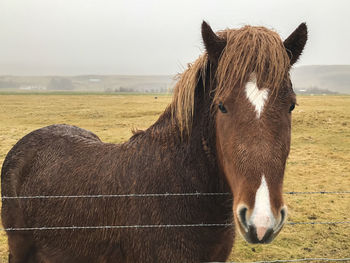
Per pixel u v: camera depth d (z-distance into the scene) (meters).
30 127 17.91
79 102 37.28
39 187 3.04
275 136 1.93
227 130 2.06
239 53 2.05
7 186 3.30
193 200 2.39
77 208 2.75
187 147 2.47
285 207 1.93
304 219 6.06
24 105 32.75
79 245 2.77
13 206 3.22
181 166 2.46
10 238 3.24
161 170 2.49
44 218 2.95
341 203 6.79
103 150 2.95
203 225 2.37
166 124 2.66
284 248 5.11
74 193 2.80
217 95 2.10
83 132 3.65
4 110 27.14
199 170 2.42
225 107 2.05
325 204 6.74
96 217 2.65
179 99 2.49
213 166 2.42
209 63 2.40
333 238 5.38
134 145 2.75
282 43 2.15
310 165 9.73
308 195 7.25
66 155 3.10
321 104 27.44
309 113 20.00
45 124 19.52
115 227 2.53
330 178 8.46
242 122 1.96
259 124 1.93
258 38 2.08
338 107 24.34
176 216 2.37
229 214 2.49
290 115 2.11
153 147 2.62
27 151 3.33
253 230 1.82
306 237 5.43
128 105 32.06
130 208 2.49
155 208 2.41
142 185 2.51
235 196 2.04
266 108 1.94
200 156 2.43
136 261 2.50
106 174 2.71
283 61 2.02
